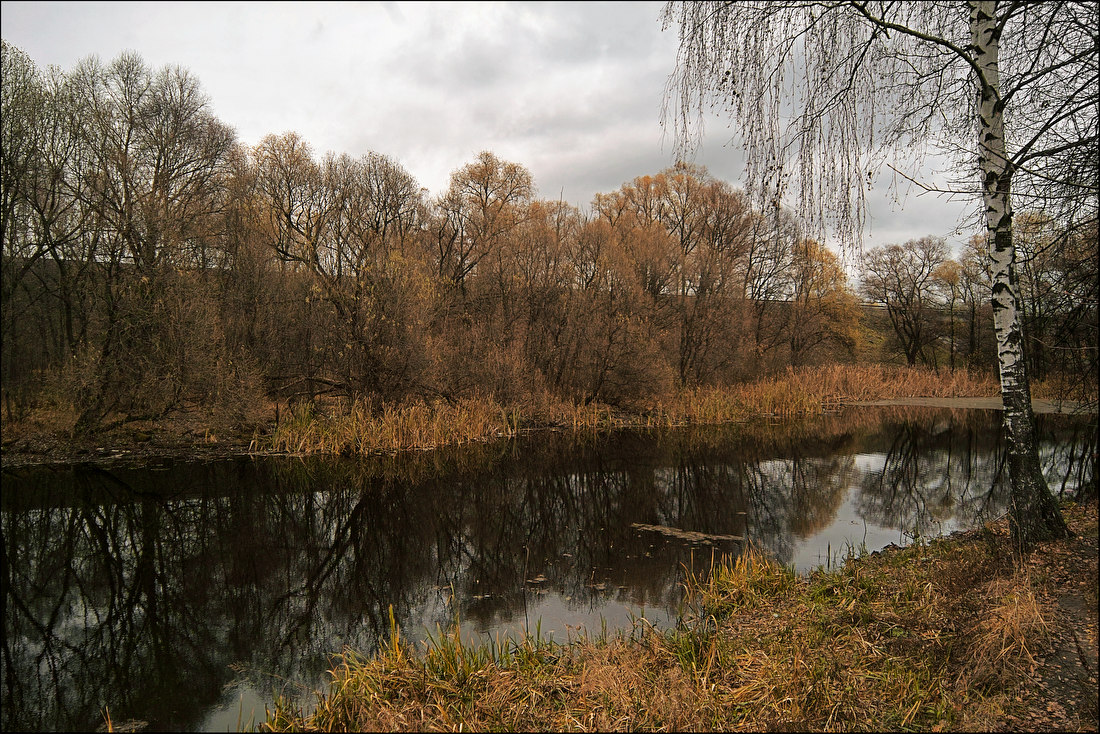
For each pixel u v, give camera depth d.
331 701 4.61
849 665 4.53
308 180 22.48
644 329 22.27
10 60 17.08
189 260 17.41
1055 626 4.33
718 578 7.20
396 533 10.26
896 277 41.41
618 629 6.09
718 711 4.07
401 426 17.03
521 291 21.95
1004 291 5.93
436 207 28.53
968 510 10.67
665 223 35.62
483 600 7.26
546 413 21.39
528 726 4.13
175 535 10.12
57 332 19.17
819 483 13.34
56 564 8.83
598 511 11.43
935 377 35.25
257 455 15.75
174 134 20.48
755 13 4.69
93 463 14.75
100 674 5.73
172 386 16.09
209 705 5.16
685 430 20.91
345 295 17.33
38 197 17.98
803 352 33.69
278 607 7.30
